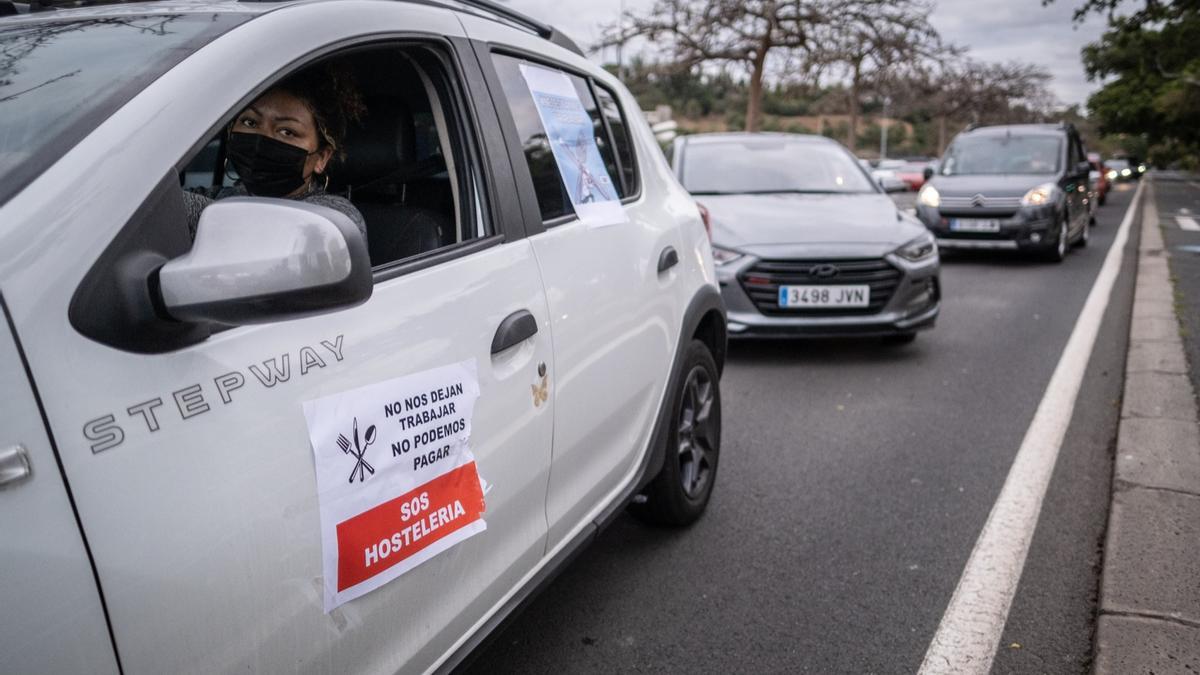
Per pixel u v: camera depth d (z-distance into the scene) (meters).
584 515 2.36
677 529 3.31
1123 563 2.79
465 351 1.76
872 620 2.66
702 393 3.32
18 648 1.02
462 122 2.03
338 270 1.21
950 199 11.49
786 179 6.98
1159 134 49.28
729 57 18.98
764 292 5.66
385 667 1.58
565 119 2.51
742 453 4.16
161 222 1.24
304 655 1.39
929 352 6.25
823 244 5.66
